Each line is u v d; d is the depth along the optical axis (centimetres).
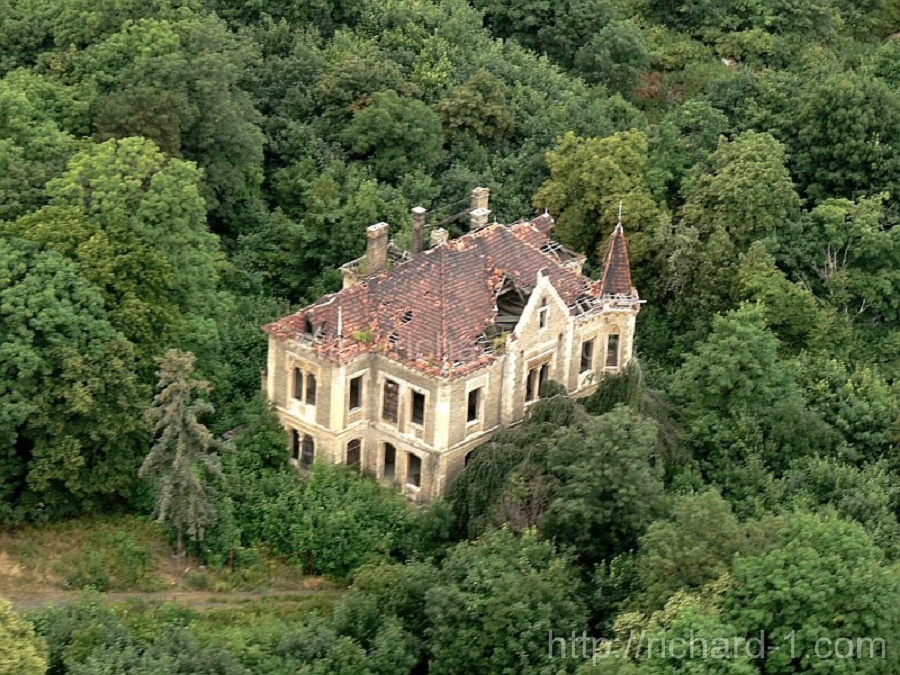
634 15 16700
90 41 13538
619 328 10938
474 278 10381
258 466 10300
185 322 10600
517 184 13638
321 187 13100
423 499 10244
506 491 9731
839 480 10350
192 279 10919
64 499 9881
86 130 12731
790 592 8362
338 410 10106
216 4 15100
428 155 13775
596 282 10962
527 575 8969
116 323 10169
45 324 9662
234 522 9944
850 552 8588
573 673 8594
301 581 9838
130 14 13662
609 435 9681
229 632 9056
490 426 10369
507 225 12775
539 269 10694
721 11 16588
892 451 10969
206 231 11581
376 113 13625
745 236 12825
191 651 8506
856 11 17075
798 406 10819
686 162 13625
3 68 13550
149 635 8738
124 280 10344
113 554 9719
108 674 8131
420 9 15650
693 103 14112
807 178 13838
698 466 10606
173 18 13712
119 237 10562
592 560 9588
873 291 12694
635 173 13212
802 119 13938
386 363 10112
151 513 9894
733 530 8962
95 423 9744
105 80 13000
